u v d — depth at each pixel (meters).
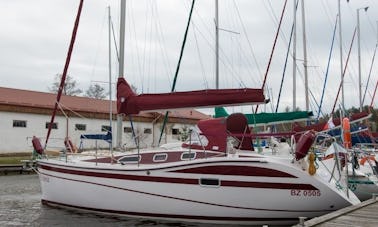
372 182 10.54
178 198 8.55
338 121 11.21
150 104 9.03
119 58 12.41
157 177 8.68
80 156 10.43
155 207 8.74
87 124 31.05
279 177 8.10
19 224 8.82
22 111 27.47
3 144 26.42
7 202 11.55
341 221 6.68
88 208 9.52
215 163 8.33
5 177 19.89
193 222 8.56
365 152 12.28
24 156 26.48
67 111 29.81
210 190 8.36
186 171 8.49
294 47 18.98
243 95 8.55
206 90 8.70
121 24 12.48
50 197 10.30
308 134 8.30
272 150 9.81
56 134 29.25
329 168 9.20
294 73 18.91
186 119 32.88
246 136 9.06
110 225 8.62
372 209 7.77
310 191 8.09
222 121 8.98
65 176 9.84
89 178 9.41
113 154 9.78
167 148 9.78
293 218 8.25
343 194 8.35
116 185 9.06
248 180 8.19
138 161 9.11
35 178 19.50
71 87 53.62
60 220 9.09
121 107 9.23
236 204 8.27
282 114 10.69
